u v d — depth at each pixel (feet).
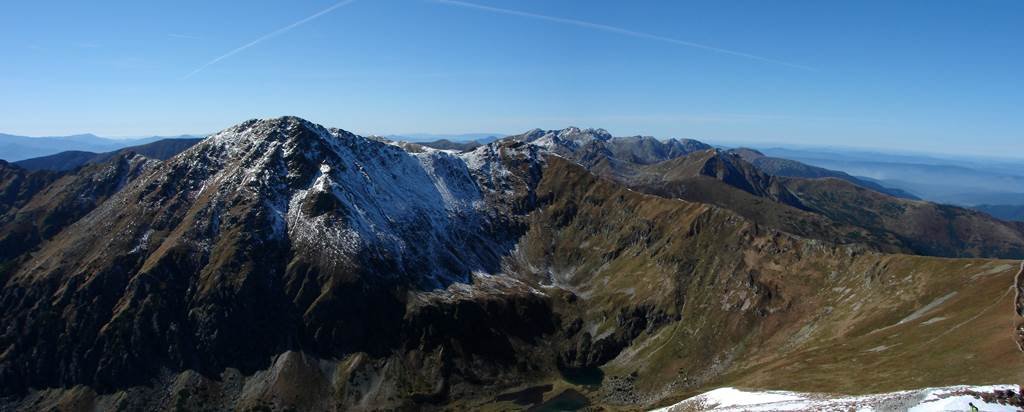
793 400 278.26
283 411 530.27
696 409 328.29
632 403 537.24
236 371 564.71
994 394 177.47
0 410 509.35
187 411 523.29
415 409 551.59
